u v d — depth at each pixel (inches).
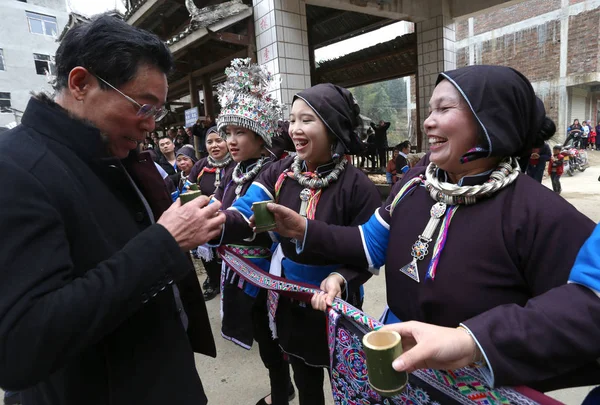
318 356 60.3
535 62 639.8
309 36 284.4
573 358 27.3
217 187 111.9
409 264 42.0
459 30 717.9
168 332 42.7
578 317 26.9
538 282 34.0
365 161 475.5
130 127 40.1
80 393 37.8
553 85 626.2
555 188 326.0
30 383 30.0
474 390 33.0
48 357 29.5
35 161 33.9
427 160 50.8
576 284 28.9
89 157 38.6
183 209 38.3
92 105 38.0
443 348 27.9
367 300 132.6
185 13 279.6
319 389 66.5
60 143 37.4
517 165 39.0
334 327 47.5
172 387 41.3
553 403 28.3
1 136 36.8
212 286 147.3
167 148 186.9
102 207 38.3
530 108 38.0
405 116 1455.5
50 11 887.7
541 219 33.7
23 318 28.6
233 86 84.2
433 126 39.0
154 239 35.0
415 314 41.7
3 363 29.0
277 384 77.3
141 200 44.2
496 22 674.2
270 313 66.7
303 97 60.4
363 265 53.4
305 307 60.5
